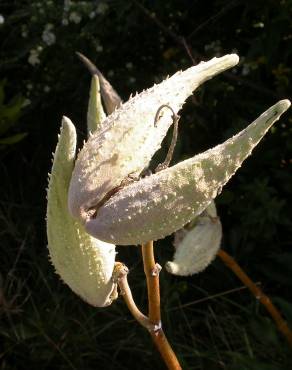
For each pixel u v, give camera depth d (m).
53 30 0.60
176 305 0.52
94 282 0.21
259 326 0.43
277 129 0.55
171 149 0.20
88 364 0.49
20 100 0.59
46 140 0.65
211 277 0.54
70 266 0.20
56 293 0.52
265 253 0.53
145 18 0.60
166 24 0.60
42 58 0.62
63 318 0.50
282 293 0.53
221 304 0.51
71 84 0.62
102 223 0.18
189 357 0.48
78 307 0.52
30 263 0.54
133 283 0.53
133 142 0.19
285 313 0.42
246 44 0.58
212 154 0.17
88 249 0.20
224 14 0.57
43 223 0.60
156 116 0.19
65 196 0.19
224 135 0.53
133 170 0.19
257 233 0.52
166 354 0.23
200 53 0.60
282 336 0.46
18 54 0.61
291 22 0.50
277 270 0.52
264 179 0.51
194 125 0.57
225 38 0.59
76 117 0.63
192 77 0.20
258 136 0.17
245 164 0.54
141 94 0.20
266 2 0.51
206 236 0.34
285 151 0.54
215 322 0.51
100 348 0.49
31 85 0.64
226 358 0.47
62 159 0.19
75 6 0.57
